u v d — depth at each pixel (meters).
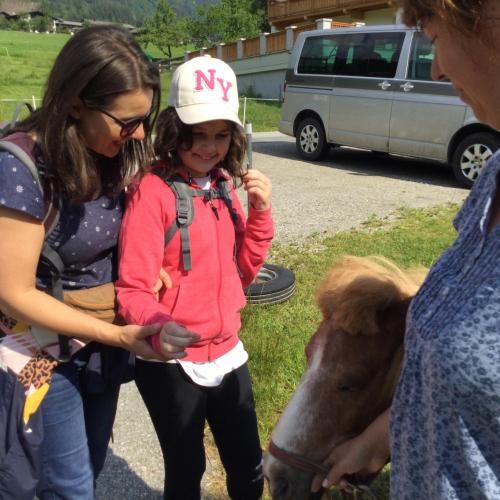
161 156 1.93
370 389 1.56
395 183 9.41
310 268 5.61
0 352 1.74
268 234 2.17
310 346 1.68
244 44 26.31
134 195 1.87
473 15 0.95
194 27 49.66
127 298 1.79
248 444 2.23
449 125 8.90
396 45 9.51
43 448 1.84
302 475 1.61
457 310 1.04
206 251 1.96
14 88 22.19
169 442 2.10
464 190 8.88
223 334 2.04
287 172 10.34
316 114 11.15
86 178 1.62
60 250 1.71
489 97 1.06
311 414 1.59
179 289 1.95
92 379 1.89
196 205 1.94
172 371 2.01
